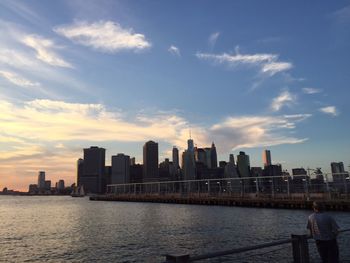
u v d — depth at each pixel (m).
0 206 164.50
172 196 139.12
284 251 11.33
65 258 32.59
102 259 31.31
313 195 85.75
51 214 96.75
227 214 73.88
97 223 64.00
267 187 102.94
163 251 33.81
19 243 42.31
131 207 118.94
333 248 11.73
